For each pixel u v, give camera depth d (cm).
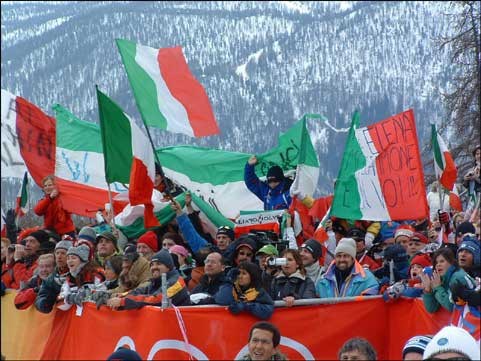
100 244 2728
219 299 2305
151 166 2778
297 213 2870
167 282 2344
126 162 2823
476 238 2353
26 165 3169
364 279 2423
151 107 2894
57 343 2627
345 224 2966
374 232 2897
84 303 2525
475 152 3094
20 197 3534
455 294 2116
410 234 2703
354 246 2450
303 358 2308
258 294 2292
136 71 2906
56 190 3212
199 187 3591
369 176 2742
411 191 2694
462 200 3847
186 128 2930
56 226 3244
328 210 2866
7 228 3522
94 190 3266
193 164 3622
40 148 3203
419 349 1842
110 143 2809
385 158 2733
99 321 2469
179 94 2955
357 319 2338
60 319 2631
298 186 2881
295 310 2317
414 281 2419
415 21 19875
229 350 2272
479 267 2289
